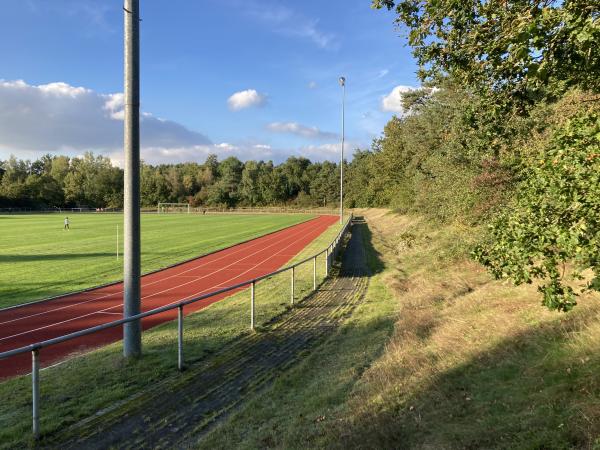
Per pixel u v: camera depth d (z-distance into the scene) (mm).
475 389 5645
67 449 5508
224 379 7867
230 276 20766
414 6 5766
